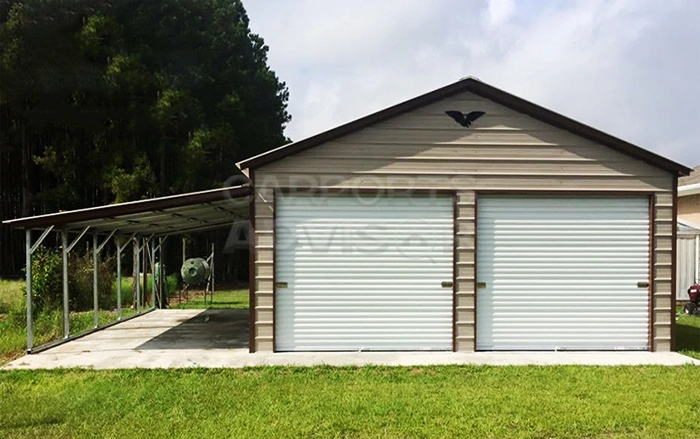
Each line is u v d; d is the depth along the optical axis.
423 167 8.11
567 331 8.15
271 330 8.00
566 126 8.07
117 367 7.18
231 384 6.37
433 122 8.12
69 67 19.23
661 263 8.13
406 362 7.35
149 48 21.12
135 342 9.05
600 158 8.12
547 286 8.16
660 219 8.13
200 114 21.73
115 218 8.69
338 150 8.07
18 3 18.52
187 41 22.45
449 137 8.12
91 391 6.13
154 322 11.66
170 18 21.92
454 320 8.08
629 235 8.17
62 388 6.27
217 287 23.44
